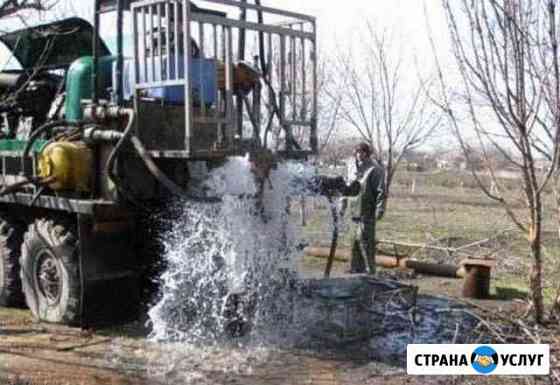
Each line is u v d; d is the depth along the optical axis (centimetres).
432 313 635
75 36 708
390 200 1936
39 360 509
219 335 570
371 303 650
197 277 575
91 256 576
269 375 481
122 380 468
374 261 775
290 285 623
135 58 561
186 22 519
